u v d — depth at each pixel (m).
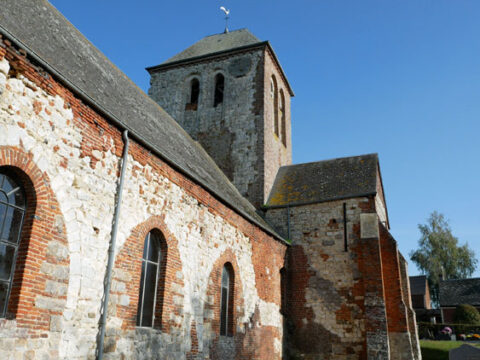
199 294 12.03
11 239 7.19
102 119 9.20
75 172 8.32
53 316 7.43
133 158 10.03
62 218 7.91
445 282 43.59
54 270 7.59
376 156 22.20
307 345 17.77
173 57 26.48
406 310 16.88
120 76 14.99
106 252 8.83
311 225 19.53
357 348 17.00
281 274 19.05
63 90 8.27
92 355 8.12
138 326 9.88
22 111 7.35
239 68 24.08
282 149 25.25
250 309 15.06
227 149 22.58
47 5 12.46
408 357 16.06
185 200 11.91
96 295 8.41
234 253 14.34
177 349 10.80
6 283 6.99
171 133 15.88
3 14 8.61
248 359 14.45
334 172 21.84
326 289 18.25
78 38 13.14
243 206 17.45
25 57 7.49
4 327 6.57
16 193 7.42
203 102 24.11
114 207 9.22
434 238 46.97
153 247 10.80
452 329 32.19
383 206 23.25
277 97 25.70
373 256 17.53
